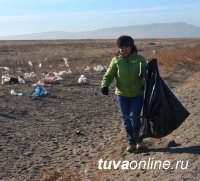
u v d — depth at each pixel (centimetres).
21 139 1244
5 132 1295
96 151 1127
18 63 4206
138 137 1009
